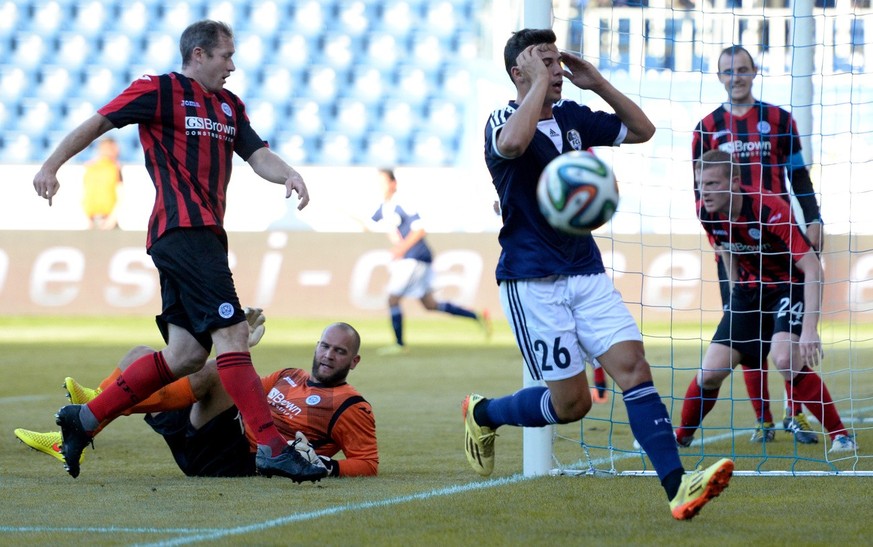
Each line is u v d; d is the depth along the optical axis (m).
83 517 13.37
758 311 20.31
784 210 20.16
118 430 23.56
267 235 59.84
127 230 59.91
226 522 12.98
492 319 63.12
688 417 20.92
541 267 13.21
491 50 71.19
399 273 46.03
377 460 17.36
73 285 59.66
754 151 22.42
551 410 14.41
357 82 79.88
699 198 21.08
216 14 81.50
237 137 16.34
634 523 12.78
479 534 12.08
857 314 44.41
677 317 55.50
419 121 78.88
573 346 13.30
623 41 56.44
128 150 74.56
